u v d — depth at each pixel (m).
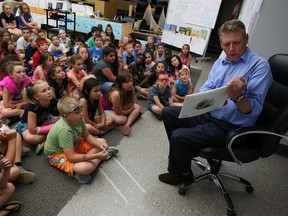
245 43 1.34
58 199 1.38
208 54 6.49
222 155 1.32
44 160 1.69
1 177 1.16
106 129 2.13
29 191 1.41
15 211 1.27
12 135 1.38
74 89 2.58
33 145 1.82
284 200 1.60
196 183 1.65
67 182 1.52
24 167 1.54
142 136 2.18
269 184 1.75
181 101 2.92
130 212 1.36
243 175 1.82
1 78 2.40
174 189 1.57
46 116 1.90
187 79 2.89
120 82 2.20
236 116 1.36
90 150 1.65
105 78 2.81
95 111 2.09
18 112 2.13
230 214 1.39
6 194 1.22
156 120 2.53
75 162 1.52
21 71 2.14
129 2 6.89
